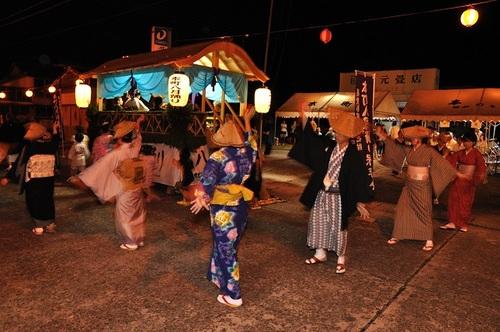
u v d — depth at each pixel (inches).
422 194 221.6
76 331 125.5
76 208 283.7
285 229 251.8
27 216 259.0
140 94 414.0
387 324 137.4
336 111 183.3
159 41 502.3
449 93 616.7
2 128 397.1
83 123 658.2
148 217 267.7
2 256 187.5
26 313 135.4
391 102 761.0
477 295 163.0
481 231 266.5
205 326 131.5
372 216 298.2
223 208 144.1
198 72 359.3
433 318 142.6
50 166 221.8
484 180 261.0
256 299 152.5
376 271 185.8
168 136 334.0
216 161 142.1
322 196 183.5
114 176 198.2
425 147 221.9
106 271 173.3
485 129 737.0
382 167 629.9
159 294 153.1
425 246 220.8
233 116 351.6
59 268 174.9
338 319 139.6
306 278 174.2
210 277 152.8
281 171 529.7
